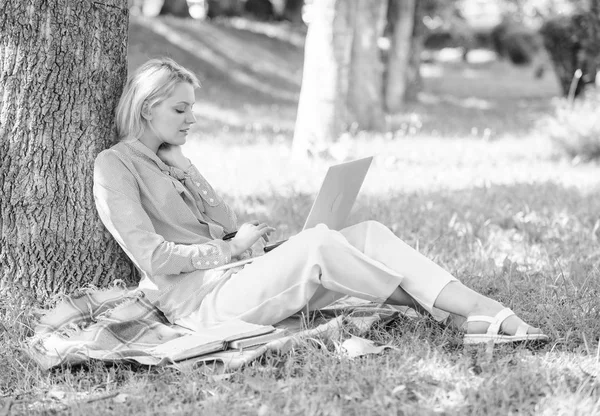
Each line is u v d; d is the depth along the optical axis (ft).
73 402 11.91
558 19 53.42
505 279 17.70
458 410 11.27
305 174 32.58
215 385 12.29
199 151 38.91
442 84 103.30
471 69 130.72
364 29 51.52
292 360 12.90
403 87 67.62
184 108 14.55
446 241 21.97
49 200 15.34
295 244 13.44
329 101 40.70
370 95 52.13
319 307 14.52
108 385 12.45
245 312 13.64
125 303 14.06
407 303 14.15
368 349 13.34
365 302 15.75
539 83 113.91
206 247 14.03
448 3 81.30
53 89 15.17
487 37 128.47
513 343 13.58
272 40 96.68
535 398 11.66
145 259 13.69
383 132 51.93
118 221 13.83
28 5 14.92
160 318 14.12
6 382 12.92
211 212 15.34
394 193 29.25
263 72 81.15
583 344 14.05
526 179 33.35
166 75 14.34
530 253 21.15
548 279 18.30
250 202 27.20
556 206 26.89
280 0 120.57
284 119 58.49
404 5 66.23
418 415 11.15
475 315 13.38
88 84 15.42
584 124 41.14
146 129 14.62
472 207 26.61
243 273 13.73
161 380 12.59
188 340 13.21
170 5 104.06
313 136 40.27
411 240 22.11
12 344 13.99
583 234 23.22
